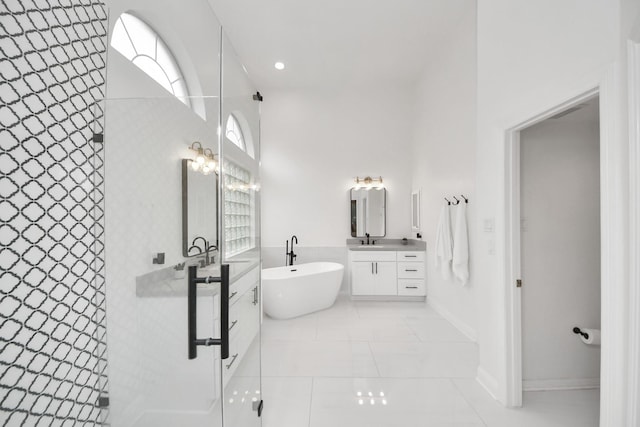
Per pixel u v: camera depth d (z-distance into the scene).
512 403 2.04
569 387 2.22
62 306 0.92
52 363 0.89
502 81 2.07
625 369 1.24
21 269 0.82
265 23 3.47
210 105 1.20
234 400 1.38
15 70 0.81
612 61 1.28
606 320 1.31
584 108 1.93
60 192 0.93
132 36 2.20
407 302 4.61
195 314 1.12
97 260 1.03
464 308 3.38
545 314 2.21
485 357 2.31
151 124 1.08
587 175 2.20
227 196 1.33
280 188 5.09
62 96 0.94
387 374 2.50
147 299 1.08
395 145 5.11
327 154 5.11
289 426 1.88
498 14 2.11
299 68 4.47
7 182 0.79
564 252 2.20
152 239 1.08
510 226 2.05
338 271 4.31
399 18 3.38
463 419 1.93
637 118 1.18
